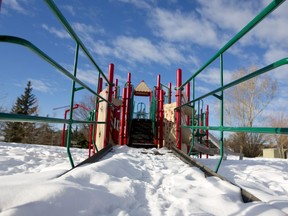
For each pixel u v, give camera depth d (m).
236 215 1.17
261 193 1.55
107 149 3.52
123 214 1.11
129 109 5.66
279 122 18.22
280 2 1.16
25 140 22.03
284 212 1.25
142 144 5.28
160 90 5.44
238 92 17.88
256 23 1.43
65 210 1.01
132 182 1.64
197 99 2.84
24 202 1.00
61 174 1.64
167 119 5.49
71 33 1.90
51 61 1.45
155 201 1.37
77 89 2.26
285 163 3.57
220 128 2.10
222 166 2.94
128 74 5.35
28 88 27.38
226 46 1.97
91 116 4.24
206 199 1.39
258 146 15.62
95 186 1.42
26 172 2.29
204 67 2.66
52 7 1.50
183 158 3.05
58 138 23.92
